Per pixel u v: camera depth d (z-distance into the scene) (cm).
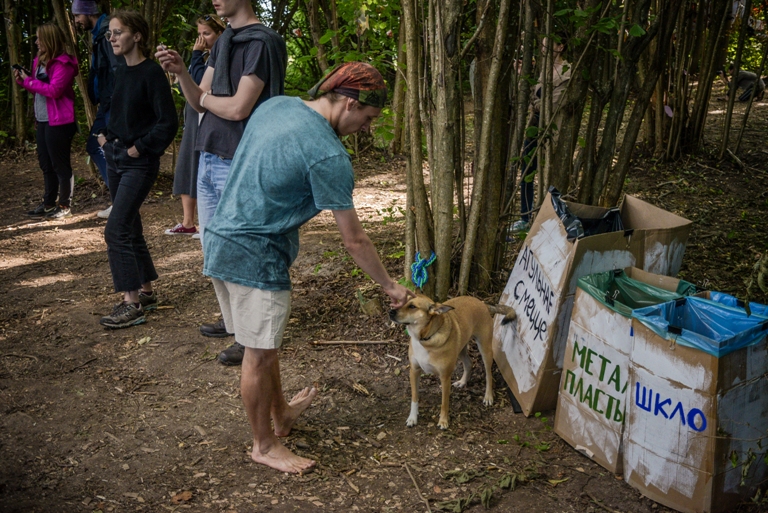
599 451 306
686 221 363
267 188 256
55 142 679
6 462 295
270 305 268
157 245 621
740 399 261
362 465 307
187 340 427
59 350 411
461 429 339
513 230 484
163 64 353
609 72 461
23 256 589
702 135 845
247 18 374
